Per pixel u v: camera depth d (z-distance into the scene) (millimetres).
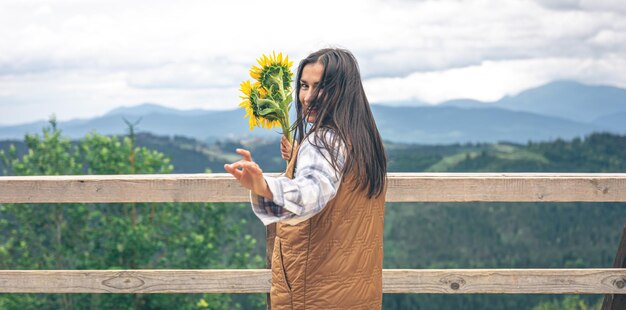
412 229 116312
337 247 1806
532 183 2961
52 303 18578
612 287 2980
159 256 18781
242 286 3004
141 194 2994
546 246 106875
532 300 65688
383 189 1895
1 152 18297
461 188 2959
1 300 17250
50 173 17766
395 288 3002
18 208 19078
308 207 1662
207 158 137500
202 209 18906
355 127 1810
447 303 72562
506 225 116625
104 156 17734
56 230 19688
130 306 17188
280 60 2039
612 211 115875
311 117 1884
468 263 105312
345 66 1854
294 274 1857
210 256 18562
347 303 1830
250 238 19406
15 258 19328
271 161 111625
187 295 17812
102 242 18344
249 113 2055
